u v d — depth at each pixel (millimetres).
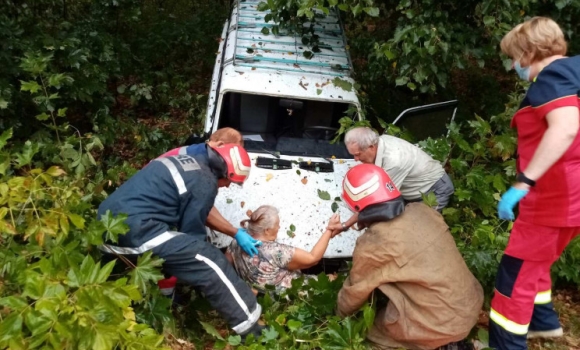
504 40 2855
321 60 5008
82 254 2898
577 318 3924
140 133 6062
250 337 3072
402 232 2998
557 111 2527
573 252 3805
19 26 5367
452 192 4203
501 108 6305
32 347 2162
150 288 3109
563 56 2742
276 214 3543
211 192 3195
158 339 2518
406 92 6414
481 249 3787
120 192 3182
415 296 3002
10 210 2797
